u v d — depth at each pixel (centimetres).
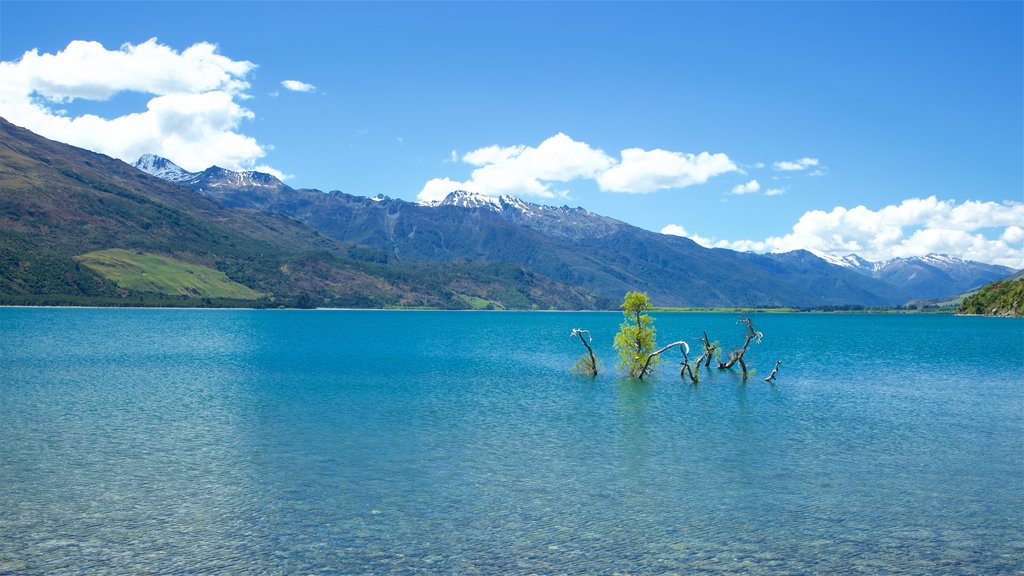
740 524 2739
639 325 7550
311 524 2667
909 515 2861
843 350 12612
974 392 6662
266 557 2356
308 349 11494
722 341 15762
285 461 3591
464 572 2269
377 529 2628
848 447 4088
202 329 17050
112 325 17638
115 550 2397
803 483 3306
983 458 3831
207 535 2541
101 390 6084
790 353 11850
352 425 4591
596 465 3597
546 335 17600
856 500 3052
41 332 14088
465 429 4497
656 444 4112
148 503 2888
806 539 2591
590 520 2762
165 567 2269
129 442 3988
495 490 3136
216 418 4781
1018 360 10375
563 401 5797
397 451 3850
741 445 4116
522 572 2278
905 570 2336
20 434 4172
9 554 2355
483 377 7550
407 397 5916
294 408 5253
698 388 6744
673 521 2762
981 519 2822
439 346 12812
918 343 14862
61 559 2320
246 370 7962
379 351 11325
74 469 3384
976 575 2306
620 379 7456
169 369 7931
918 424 4878
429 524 2689
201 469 3416
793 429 4638
